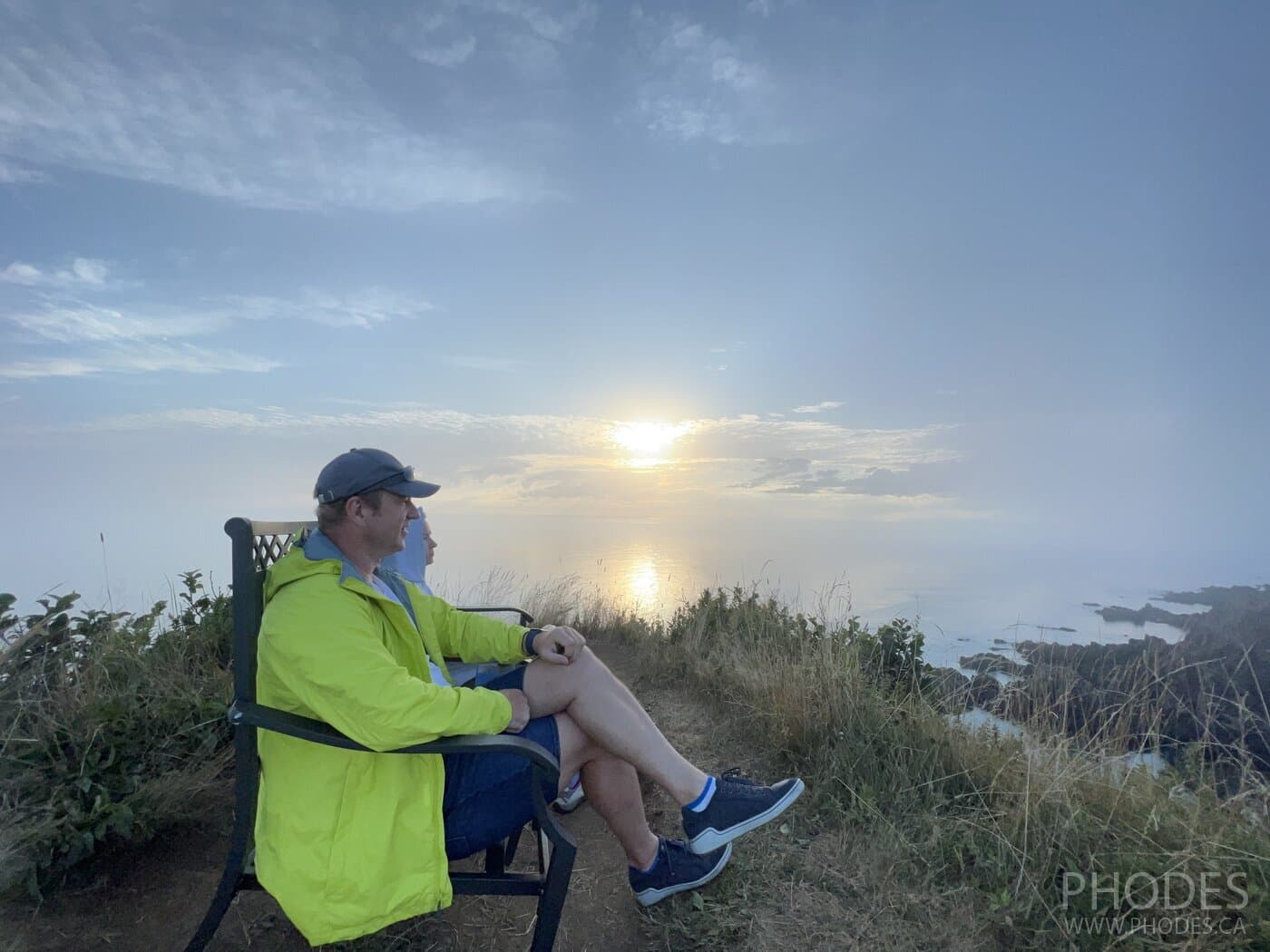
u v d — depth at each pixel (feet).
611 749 8.00
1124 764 10.35
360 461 7.38
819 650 14.47
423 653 7.69
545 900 6.95
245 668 6.64
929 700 13.26
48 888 8.43
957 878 9.00
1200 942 7.38
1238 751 9.91
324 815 6.57
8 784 8.69
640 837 8.55
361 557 7.61
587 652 8.18
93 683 10.66
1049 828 9.29
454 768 7.42
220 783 10.62
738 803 8.02
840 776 10.98
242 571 6.67
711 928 8.38
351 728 6.41
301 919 6.41
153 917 8.22
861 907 8.64
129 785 9.16
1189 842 8.61
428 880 6.66
